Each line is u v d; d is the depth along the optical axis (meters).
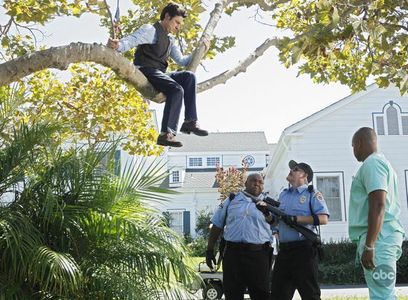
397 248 4.32
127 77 4.95
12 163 5.80
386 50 7.10
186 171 41.88
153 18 8.04
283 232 6.37
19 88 7.69
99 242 5.68
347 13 6.48
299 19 8.60
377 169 4.24
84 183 5.77
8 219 5.24
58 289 5.20
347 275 17.55
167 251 5.70
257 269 6.72
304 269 6.22
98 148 6.00
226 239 6.87
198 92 5.77
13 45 8.49
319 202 6.38
